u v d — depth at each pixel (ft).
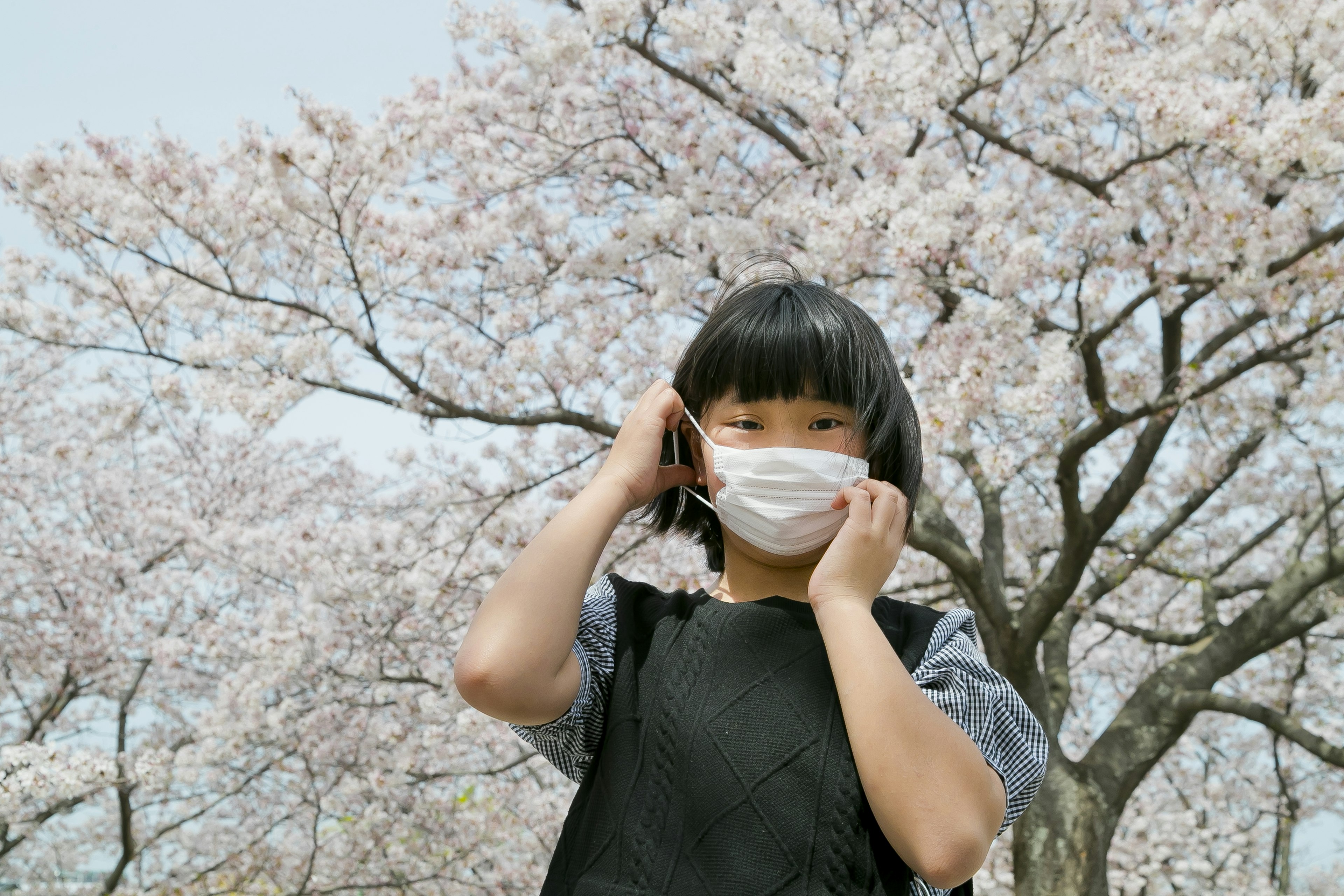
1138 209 17.35
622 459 3.66
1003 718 3.43
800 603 3.53
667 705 3.32
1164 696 20.11
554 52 17.48
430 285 20.63
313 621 20.40
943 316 18.26
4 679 27.94
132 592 26.84
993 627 19.67
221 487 30.14
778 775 3.08
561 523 3.48
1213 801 27.68
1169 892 26.94
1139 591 26.81
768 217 17.71
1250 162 16.48
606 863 3.16
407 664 21.68
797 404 3.58
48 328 20.30
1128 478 18.45
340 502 30.89
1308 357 18.16
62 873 29.09
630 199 21.62
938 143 22.12
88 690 27.89
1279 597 20.58
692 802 3.10
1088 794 18.93
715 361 3.69
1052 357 15.26
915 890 3.11
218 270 21.03
